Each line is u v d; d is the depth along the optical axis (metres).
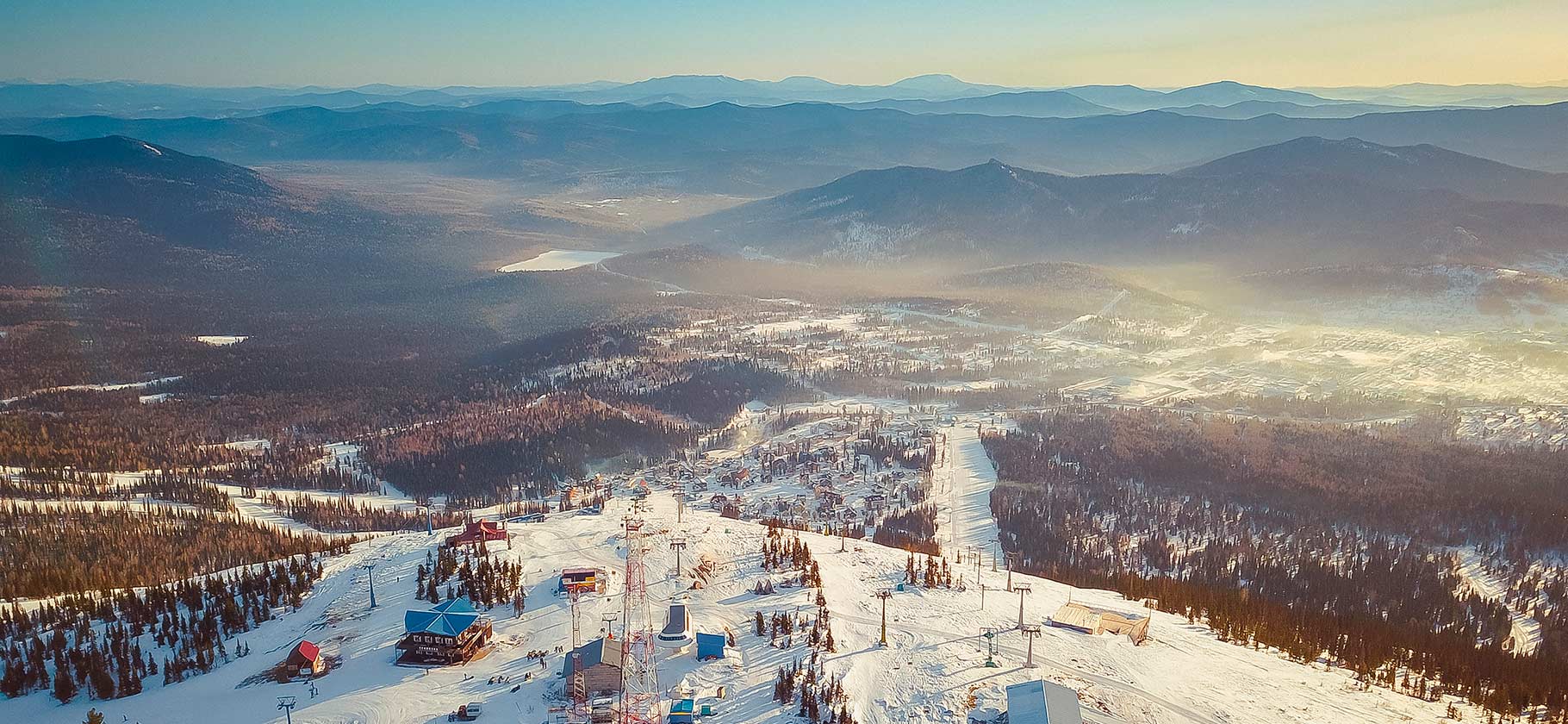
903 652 148.25
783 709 130.25
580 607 163.50
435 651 144.50
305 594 178.25
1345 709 136.50
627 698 131.88
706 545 198.50
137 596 177.62
